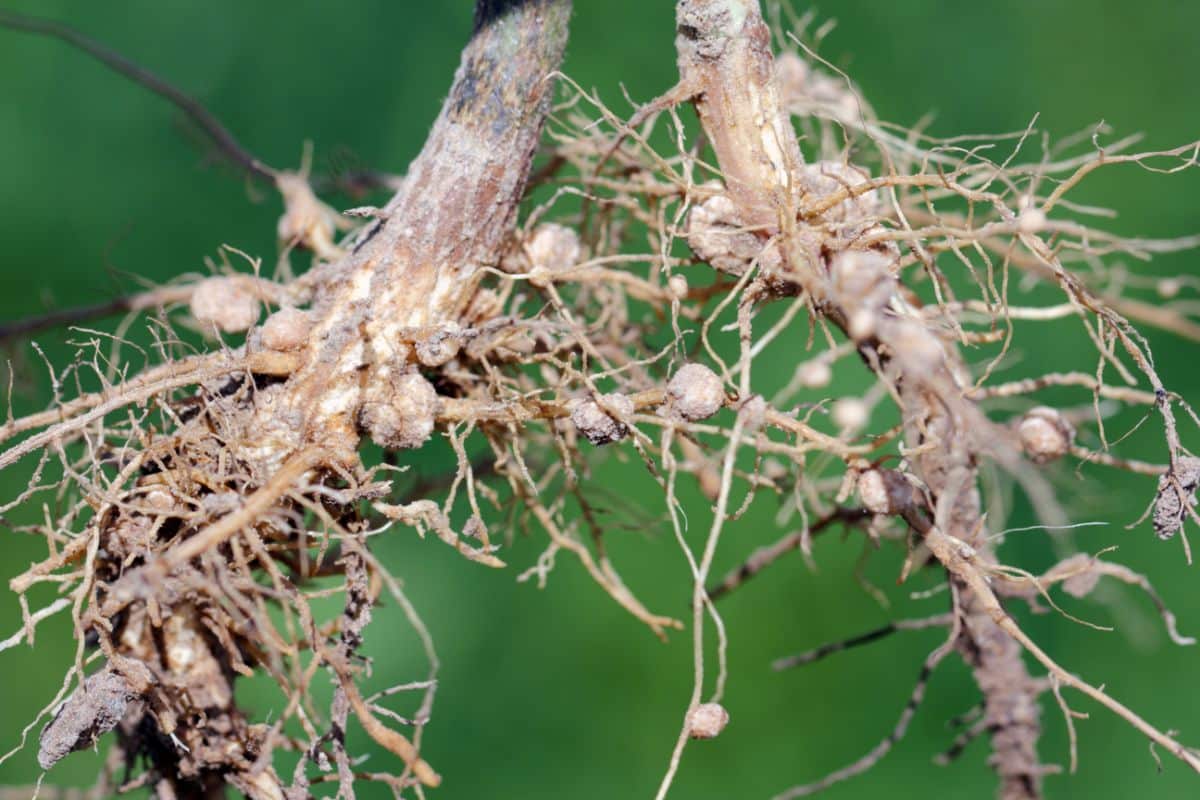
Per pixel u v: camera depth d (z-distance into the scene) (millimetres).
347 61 777
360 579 355
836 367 589
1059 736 625
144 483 357
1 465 353
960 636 382
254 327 364
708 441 391
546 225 369
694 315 377
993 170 365
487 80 359
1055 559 629
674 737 644
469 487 359
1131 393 370
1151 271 722
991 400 385
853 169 362
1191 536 630
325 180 401
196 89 759
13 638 351
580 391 374
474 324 364
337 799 352
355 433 358
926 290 402
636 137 363
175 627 359
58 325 390
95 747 353
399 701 633
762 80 358
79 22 758
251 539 351
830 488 386
